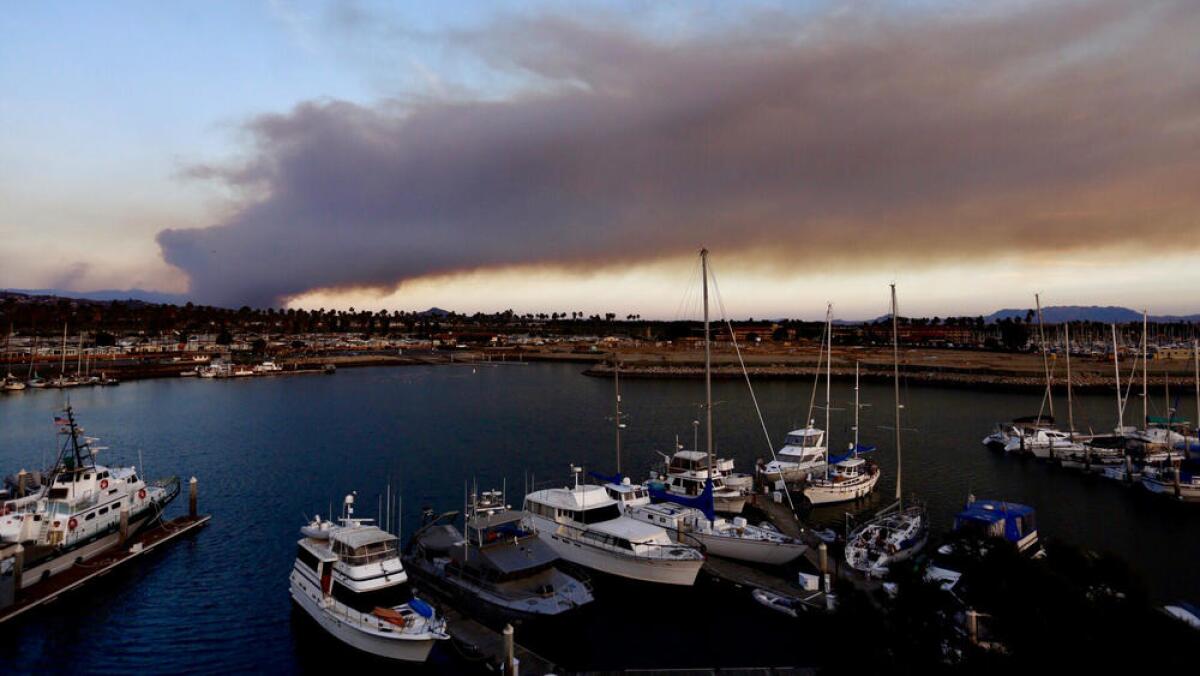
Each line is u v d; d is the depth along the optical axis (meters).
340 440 107.19
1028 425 99.19
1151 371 189.25
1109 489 71.69
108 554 50.25
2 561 43.91
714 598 43.84
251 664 36.72
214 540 56.94
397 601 36.72
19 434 114.75
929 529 55.94
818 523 60.94
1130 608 23.64
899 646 24.84
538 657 34.62
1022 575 26.00
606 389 190.62
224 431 117.12
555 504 49.88
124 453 97.06
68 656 37.31
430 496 72.38
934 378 184.00
